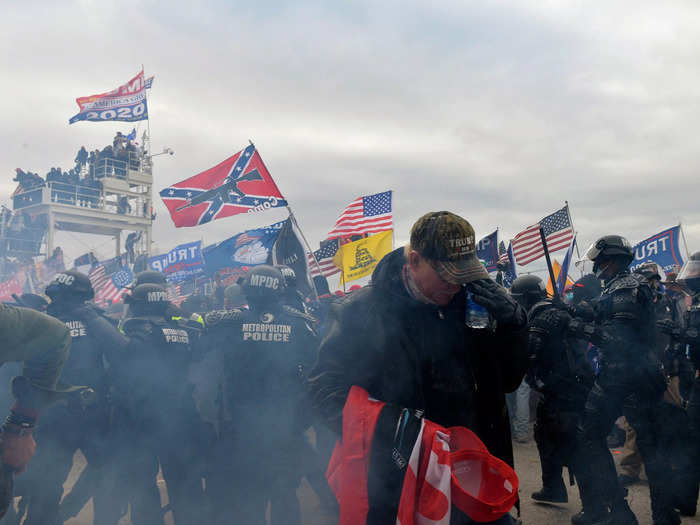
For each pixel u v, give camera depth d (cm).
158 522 379
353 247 792
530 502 439
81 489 391
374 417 162
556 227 909
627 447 487
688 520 376
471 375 193
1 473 177
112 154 2325
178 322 403
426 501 156
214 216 605
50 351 180
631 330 350
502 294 183
